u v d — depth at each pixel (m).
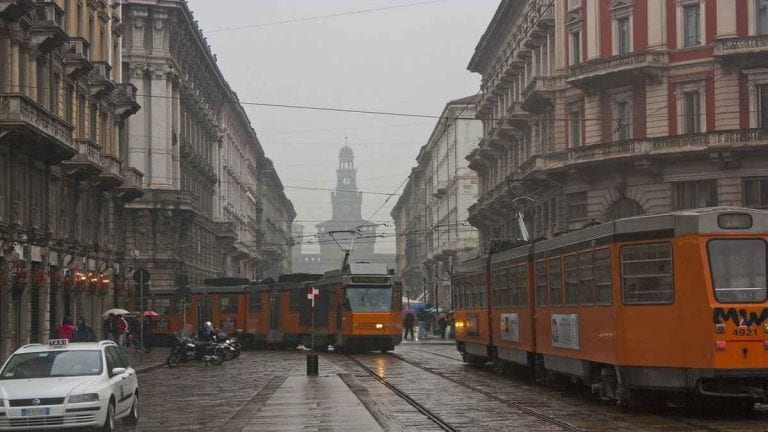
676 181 44.28
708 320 16.64
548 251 23.17
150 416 19.59
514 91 64.06
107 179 46.28
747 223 16.92
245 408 19.95
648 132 45.53
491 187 72.19
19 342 35.25
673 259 17.25
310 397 22.05
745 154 42.19
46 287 38.03
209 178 82.19
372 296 43.12
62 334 34.31
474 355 32.50
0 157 33.09
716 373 16.52
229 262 94.06
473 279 32.22
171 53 66.56
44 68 37.72
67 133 37.28
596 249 19.45
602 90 47.50
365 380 27.34
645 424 16.02
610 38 47.22
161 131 64.31
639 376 17.77
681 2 44.81
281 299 50.47
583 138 49.00
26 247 35.59
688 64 44.50
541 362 24.86
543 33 54.66
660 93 45.31
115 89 50.66
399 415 18.11
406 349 49.31
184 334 38.41
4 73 33.41
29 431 15.38
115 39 51.84
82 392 15.48
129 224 62.81
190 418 19.00
